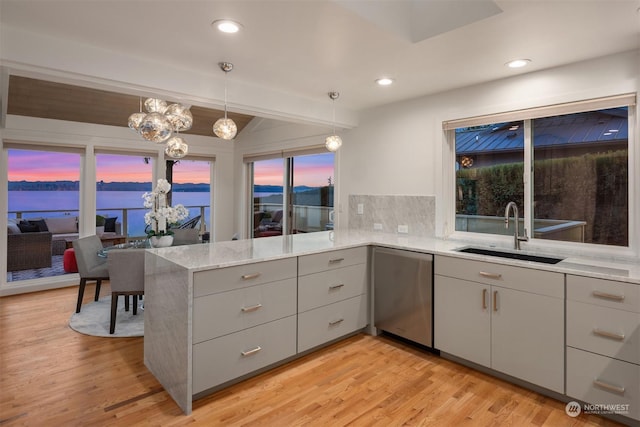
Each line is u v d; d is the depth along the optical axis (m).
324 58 2.62
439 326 2.88
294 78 3.07
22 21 2.06
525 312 2.41
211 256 2.53
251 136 6.11
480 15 2.04
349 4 1.96
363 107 4.10
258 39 2.30
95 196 5.14
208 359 2.26
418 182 3.72
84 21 2.07
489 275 2.57
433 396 2.38
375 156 4.10
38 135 4.65
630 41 2.33
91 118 4.93
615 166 2.65
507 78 3.06
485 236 3.34
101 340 3.25
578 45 2.39
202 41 2.34
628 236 2.60
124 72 2.54
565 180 2.89
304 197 5.31
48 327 3.54
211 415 2.16
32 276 4.84
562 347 2.27
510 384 2.53
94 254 4.19
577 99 2.70
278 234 5.81
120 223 5.62
